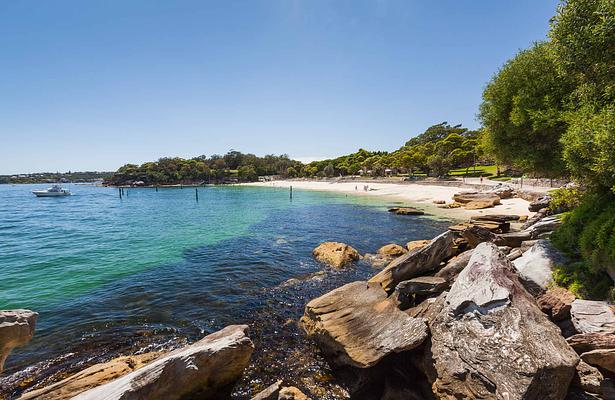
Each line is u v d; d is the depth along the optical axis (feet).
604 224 24.57
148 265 57.57
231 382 21.29
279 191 302.86
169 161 502.38
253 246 72.54
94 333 31.48
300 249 68.33
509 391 15.74
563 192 43.45
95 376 20.40
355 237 79.92
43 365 26.11
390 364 23.26
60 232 96.53
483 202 121.39
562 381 16.08
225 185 459.32
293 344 28.86
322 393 22.61
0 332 15.23
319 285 44.88
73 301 40.27
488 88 46.11
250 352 21.42
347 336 24.71
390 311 25.64
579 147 25.43
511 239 42.73
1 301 40.47
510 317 18.85
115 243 78.43
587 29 25.88
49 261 61.00
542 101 37.11
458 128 425.69
